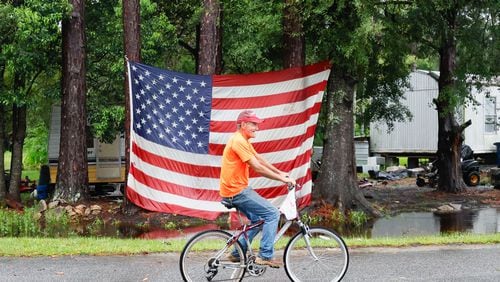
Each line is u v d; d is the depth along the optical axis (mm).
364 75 19438
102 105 21484
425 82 34250
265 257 7137
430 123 34188
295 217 7258
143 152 16453
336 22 16797
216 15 18609
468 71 21297
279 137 16688
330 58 17453
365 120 30125
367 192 24500
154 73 16516
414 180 30281
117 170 23516
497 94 35250
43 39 17781
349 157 18484
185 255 7191
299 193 16672
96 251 9680
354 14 16688
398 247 10375
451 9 21047
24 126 21641
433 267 8664
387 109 29266
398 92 27922
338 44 16922
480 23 21016
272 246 7133
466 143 33844
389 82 25281
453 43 22781
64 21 19484
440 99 21922
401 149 35344
